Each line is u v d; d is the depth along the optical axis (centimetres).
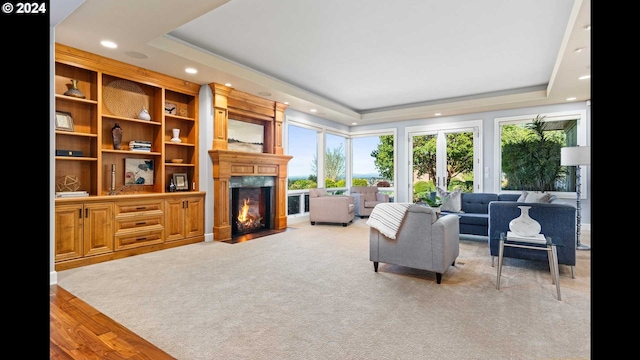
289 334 203
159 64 395
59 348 185
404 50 404
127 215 386
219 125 486
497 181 631
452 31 352
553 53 410
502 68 467
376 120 754
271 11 312
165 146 468
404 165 750
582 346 188
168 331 206
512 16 320
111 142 404
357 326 213
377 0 291
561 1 293
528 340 195
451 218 327
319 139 739
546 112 587
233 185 514
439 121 706
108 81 402
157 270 333
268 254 403
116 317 225
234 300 256
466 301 254
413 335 201
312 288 283
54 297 259
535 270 337
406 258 312
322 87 568
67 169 366
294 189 677
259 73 481
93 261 355
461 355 179
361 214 732
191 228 462
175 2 260
